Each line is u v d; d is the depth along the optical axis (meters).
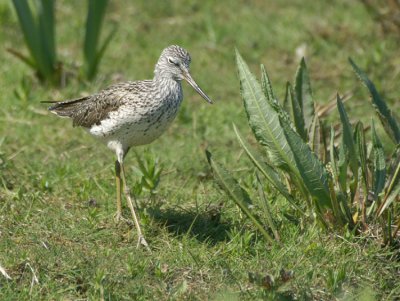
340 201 11.08
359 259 10.73
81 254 10.77
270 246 11.16
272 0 21.42
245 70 10.91
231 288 10.20
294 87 12.33
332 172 11.27
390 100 16.62
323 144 12.60
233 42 19.23
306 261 10.70
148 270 10.52
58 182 13.07
